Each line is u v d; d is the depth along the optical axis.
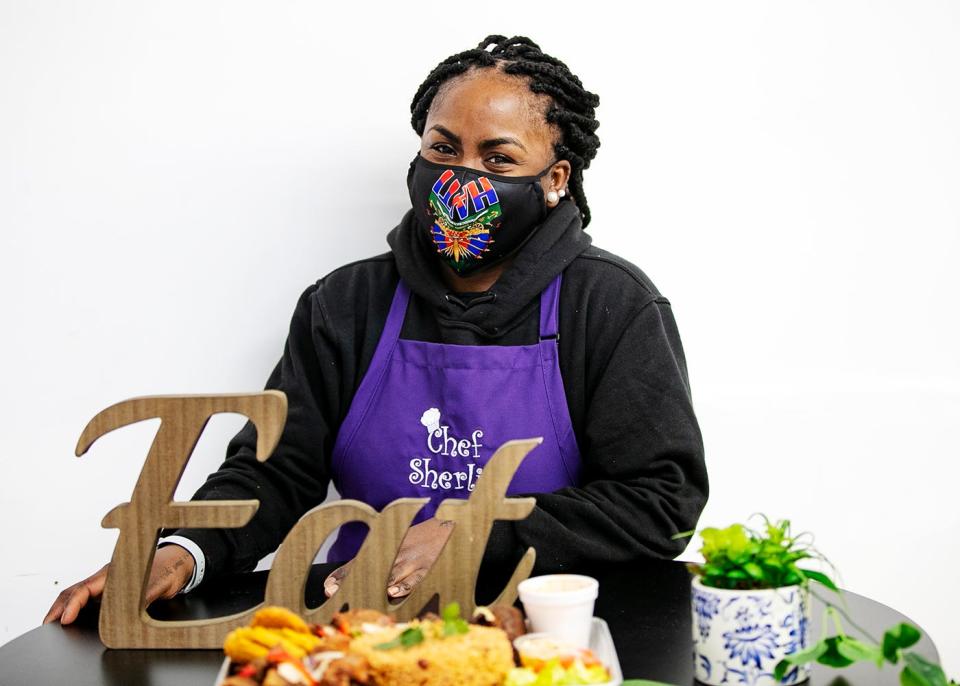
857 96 2.03
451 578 1.18
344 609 1.22
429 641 0.94
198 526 1.21
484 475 1.18
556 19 2.03
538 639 0.99
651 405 1.63
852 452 2.04
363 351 1.78
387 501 1.73
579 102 1.76
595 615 1.27
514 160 1.68
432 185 1.68
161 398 1.20
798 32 2.03
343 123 2.02
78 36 1.94
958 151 2.03
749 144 2.04
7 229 1.94
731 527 1.04
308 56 2.00
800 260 2.04
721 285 2.04
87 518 1.97
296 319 1.84
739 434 2.04
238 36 1.98
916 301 2.04
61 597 1.39
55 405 1.96
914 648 1.08
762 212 2.04
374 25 2.01
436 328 1.77
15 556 1.96
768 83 2.03
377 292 1.82
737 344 2.04
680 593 1.36
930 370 2.04
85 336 1.96
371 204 2.04
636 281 1.74
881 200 2.04
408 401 1.72
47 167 1.95
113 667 1.15
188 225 1.98
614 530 1.50
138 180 1.96
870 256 2.04
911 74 2.03
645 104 2.03
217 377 2.01
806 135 2.04
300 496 1.73
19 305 1.95
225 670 0.97
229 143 1.99
